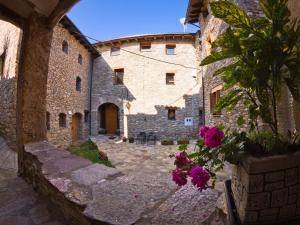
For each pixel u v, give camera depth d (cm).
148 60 1410
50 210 237
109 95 1445
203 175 111
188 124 1368
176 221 139
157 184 195
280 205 98
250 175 94
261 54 105
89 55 1428
